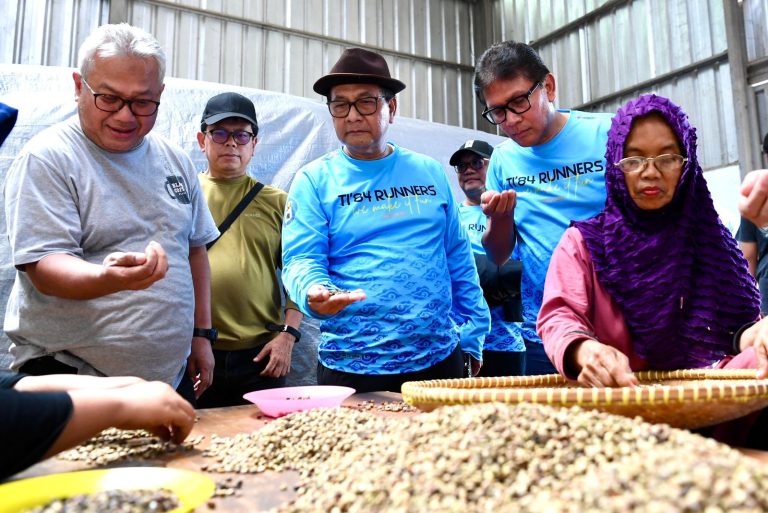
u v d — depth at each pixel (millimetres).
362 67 1888
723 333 1303
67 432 802
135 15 5539
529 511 590
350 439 957
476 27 7680
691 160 1297
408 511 630
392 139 4477
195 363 1986
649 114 1297
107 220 1600
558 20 6941
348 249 1916
